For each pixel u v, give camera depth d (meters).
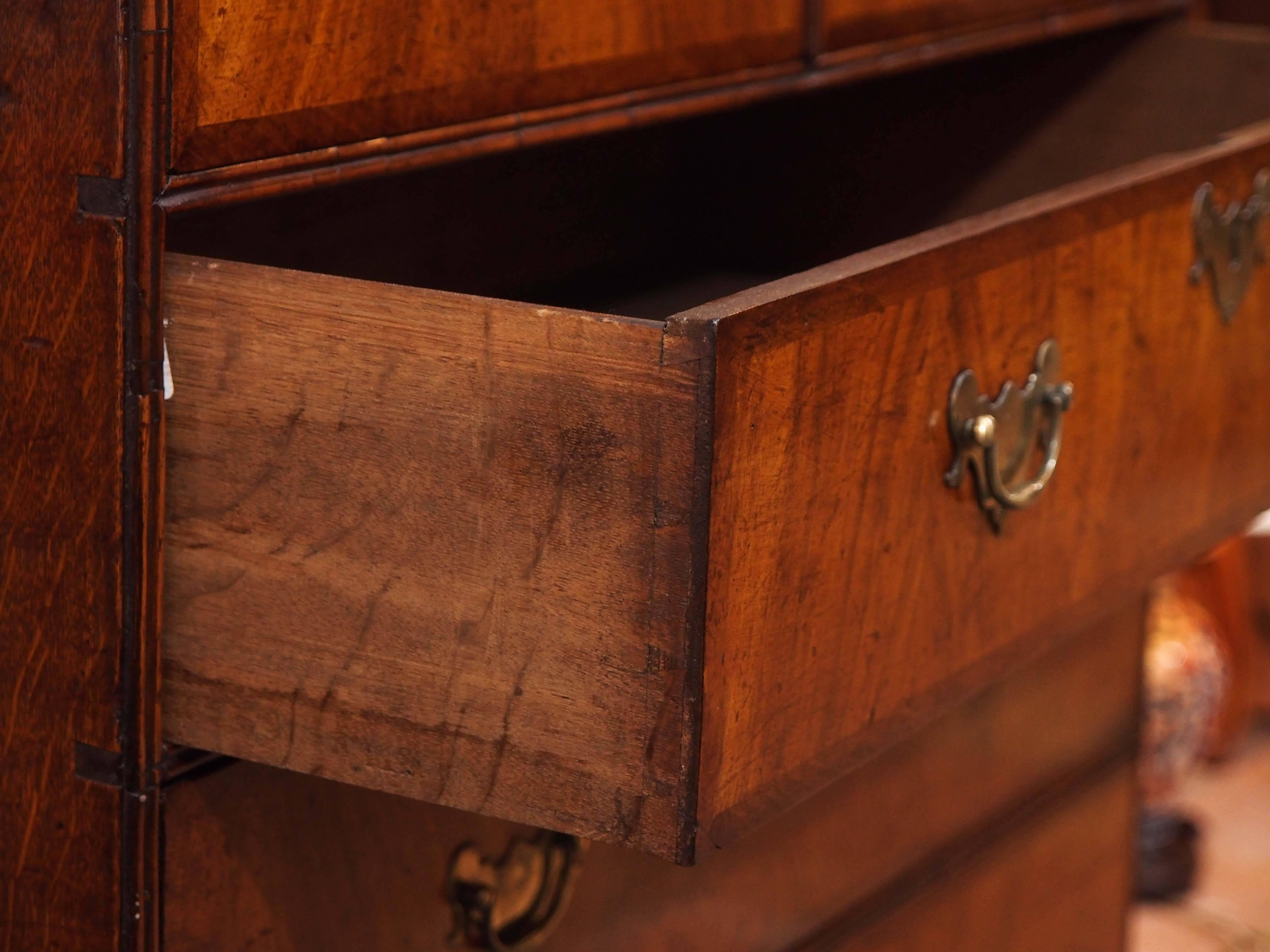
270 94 1.35
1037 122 2.02
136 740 1.37
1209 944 3.10
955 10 1.82
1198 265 1.59
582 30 1.51
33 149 1.33
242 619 1.35
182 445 1.34
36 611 1.38
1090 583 1.55
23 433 1.37
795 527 1.30
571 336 1.25
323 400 1.31
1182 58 2.02
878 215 1.95
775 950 1.80
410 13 1.41
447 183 1.67
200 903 1.42
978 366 1.41
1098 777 2.21
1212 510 1.68
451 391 1.28
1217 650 3.32
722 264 1.90
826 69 1.70
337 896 1.49
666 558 1.26
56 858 1.41
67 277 1.33
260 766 1.43
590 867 1.63
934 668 1.42
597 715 1.28
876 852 1.88
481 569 1.29
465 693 1.31
